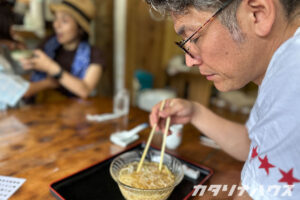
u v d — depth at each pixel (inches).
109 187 27.4
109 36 128.6
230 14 18.2
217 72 22.0
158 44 134.6
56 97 81.0
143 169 28.8
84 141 38.8
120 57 135.4
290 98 16.6
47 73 75.0
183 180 29.3
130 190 22.9
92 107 57.1
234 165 33.6
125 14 125.0
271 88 18.3
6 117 47.1
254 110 24.9
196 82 132.3
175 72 131.6
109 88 137.7
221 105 135.5
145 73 131.4
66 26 73.2
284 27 18.6
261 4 17.2
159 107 36.8
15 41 75.1
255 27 18.3
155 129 35.8
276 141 17.7
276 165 17.9
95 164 30.9
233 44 19.3
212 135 35.1
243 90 143.3
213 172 31.4
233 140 33.9
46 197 24.7
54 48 81.9
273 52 19.9
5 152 33.7
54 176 28.6
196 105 37.5
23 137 38.9
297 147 16.8
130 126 46.6
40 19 100.8
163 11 21.9
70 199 24.7
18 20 89.9
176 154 36.1
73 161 32.4
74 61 79.7
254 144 21.0
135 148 36.9
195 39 20.9
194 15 19.7
